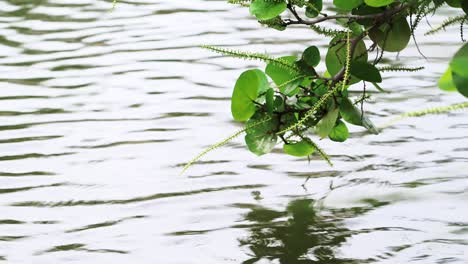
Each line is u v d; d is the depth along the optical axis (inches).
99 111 350.6
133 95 368.8
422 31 450.3
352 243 229.1
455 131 317.1
